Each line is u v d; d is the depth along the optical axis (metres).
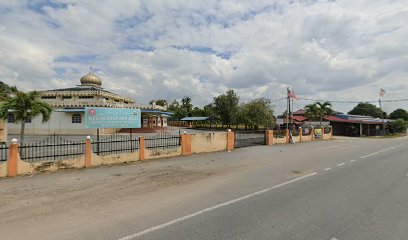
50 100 32.28
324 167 10.83
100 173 9.54
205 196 6.65
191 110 78.81
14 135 28.61
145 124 39.38
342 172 9.70
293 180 8.41
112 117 13.49
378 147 20.23
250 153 15.72
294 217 5.13
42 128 30.72
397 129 53.66
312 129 28.73
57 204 6.06
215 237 4.27
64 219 5.13
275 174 9.42
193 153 15.04
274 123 41.78
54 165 9.73
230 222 4.90
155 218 5.14
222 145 17.05
